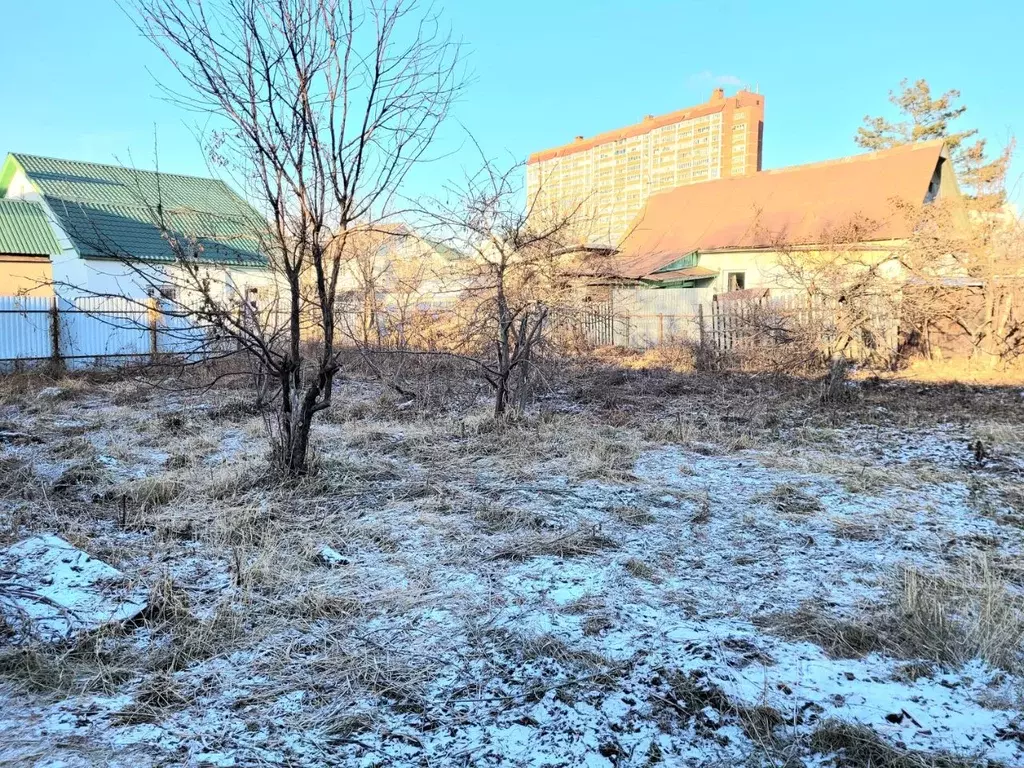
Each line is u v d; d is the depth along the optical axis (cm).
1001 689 257
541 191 904
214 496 489
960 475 565
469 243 808
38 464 592
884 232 1700
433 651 283
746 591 344
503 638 293
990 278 1298
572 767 215
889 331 1362
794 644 290
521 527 436
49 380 1230
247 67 437
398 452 638
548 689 255
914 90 2789
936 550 401
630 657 277
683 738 229
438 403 903
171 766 212
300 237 492
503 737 229
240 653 282
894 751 218
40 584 333
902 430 764
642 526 441
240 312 518
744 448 675
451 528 431
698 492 515
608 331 1794
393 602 327
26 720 235
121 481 538
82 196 2073
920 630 295
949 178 2083
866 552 398
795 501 493
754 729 231
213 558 382
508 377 850
